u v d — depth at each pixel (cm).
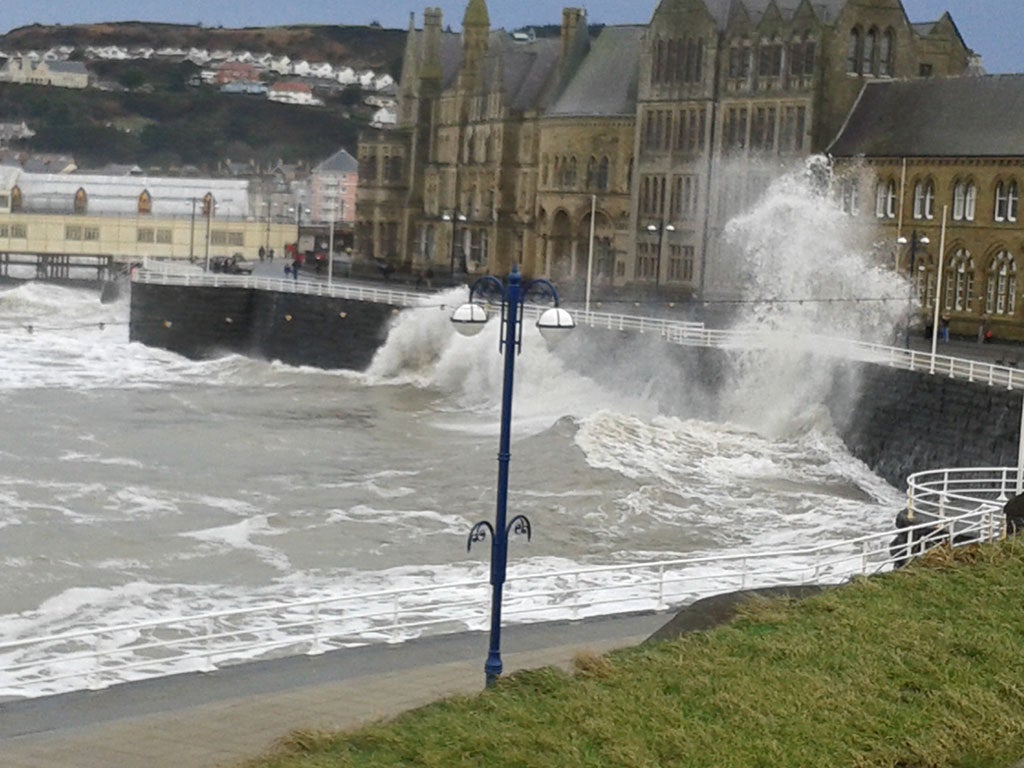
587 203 16462
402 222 19862
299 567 6950
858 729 3459
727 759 3281
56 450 9706
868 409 9756
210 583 6644
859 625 4122
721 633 4088
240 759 3641
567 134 16625
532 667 4378
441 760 3306
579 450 9419
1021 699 3638
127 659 5469
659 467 9212
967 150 12681
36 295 19550
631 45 16800
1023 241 12238
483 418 11631
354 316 14288
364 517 8000
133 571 6831
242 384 13462
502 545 4028
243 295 15175
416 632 5334
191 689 4341
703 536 7738
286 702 4188
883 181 13350
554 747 3347
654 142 15512
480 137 18400
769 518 8175
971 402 8725
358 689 4306
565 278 16825
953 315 12744
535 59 18362
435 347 13638
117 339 15912
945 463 8862
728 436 10225
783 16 14562
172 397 12406
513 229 17825
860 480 9275
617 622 5091
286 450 9981
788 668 3812
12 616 6081
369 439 10488
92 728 3984
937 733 3412
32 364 13950
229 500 8369
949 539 5272
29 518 7756
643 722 3475
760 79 14512
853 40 14188
